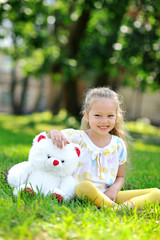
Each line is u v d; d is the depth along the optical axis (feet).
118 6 34.24
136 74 39.60
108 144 10.12
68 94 46.26
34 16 36.29
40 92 73.61
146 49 33.99
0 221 6.45
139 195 9.53
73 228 6.44
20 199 7.79
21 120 52.11
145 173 14.57
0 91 86.22
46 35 40.27
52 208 7.37
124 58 34.58
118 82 45.44
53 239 5.95
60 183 8.92
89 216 7.22
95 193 8.47
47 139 9.02
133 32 33.47
